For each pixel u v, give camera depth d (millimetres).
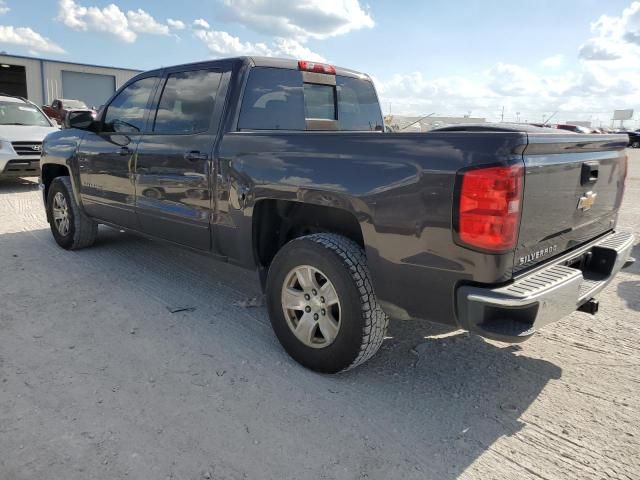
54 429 2490
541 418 2715
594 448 2475
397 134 2602
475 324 2383
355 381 3039
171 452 2357
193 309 4051
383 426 2609
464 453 2420
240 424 2582
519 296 2291
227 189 3473
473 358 3359
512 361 3330
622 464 2363
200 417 2629
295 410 2719
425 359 3332
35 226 6801
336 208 3100
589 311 3074
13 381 2906
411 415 2713
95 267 5051
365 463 2330
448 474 2277
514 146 2266
